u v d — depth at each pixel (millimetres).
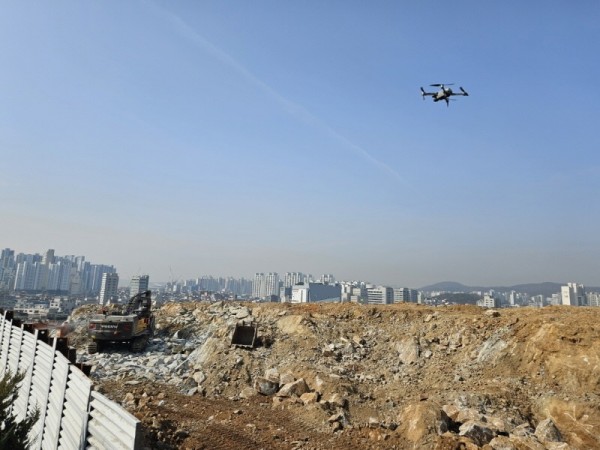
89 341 24125
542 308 21375
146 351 23031
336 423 12805
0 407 6895
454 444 10805
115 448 4273
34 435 8016
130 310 25922
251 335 21672
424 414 12266
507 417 13250
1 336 12758
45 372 7977
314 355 19688
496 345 18125
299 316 23688
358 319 24406
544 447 11195
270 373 17781
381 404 14945
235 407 14555
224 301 31406
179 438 10773
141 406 13078
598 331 15688
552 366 15594
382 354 20375
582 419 13141
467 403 13984
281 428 12477
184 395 15953
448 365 18312
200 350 21141
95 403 5117
